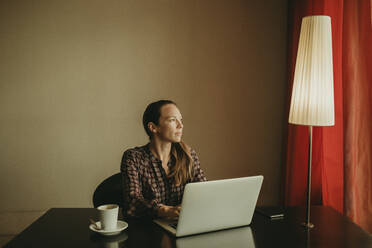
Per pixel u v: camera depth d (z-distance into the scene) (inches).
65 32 112.8
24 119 114.2
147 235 51.7
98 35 113.6
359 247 48.6
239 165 120.2
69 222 56.8
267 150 120.4
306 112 56.5
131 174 65.5
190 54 116.0
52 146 115.6
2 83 112.7
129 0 113.3
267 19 117.2
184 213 49.7
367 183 68.8
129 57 114.9
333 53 79.7
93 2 112.7
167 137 68.4
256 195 54.7
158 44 115.1
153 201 59.7
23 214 116.6
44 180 116.4
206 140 118.8
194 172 74.2
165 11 114.6
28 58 112.7
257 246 48.3
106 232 50.5
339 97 77.9
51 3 111.8
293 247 48.2
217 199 51.5
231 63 117.3
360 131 68.9
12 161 115.2
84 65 114.1
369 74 67.7
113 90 115.3
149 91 116.1
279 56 118.3
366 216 69.0
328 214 63.0
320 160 90.7
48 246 47.5
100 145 116.6
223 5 115.8
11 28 111.6
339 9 78.4
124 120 116.4
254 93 118.6
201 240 50.1
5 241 113.7
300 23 99.6
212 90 117.5
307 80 56.3
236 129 119.2
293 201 98.2
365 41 67.7
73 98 114.8
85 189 117.4
